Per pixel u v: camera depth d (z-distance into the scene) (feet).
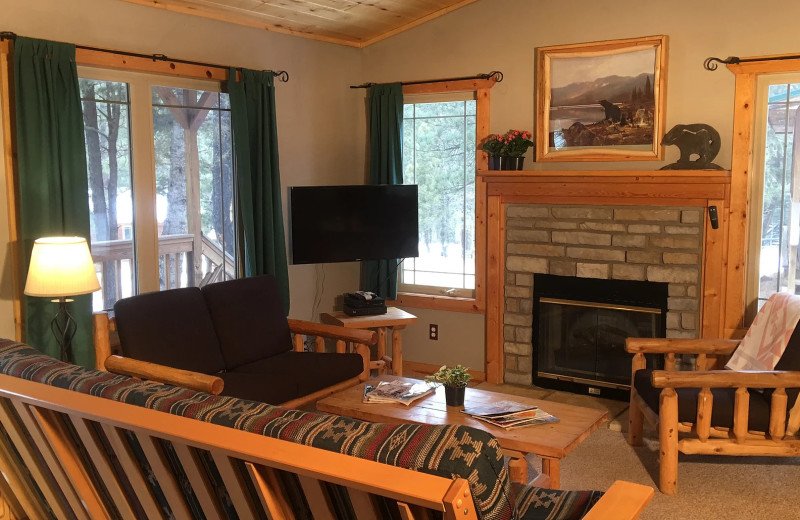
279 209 17.04
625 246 16.12
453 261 18.85
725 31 15.02
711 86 15.26
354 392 12.60
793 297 12.84
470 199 18.44
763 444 11.67
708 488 11.90
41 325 12.78
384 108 18.47
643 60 15.79
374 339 14.47
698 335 15.70
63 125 12.87
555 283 17.07
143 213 14.94
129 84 14.55
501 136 17.15
